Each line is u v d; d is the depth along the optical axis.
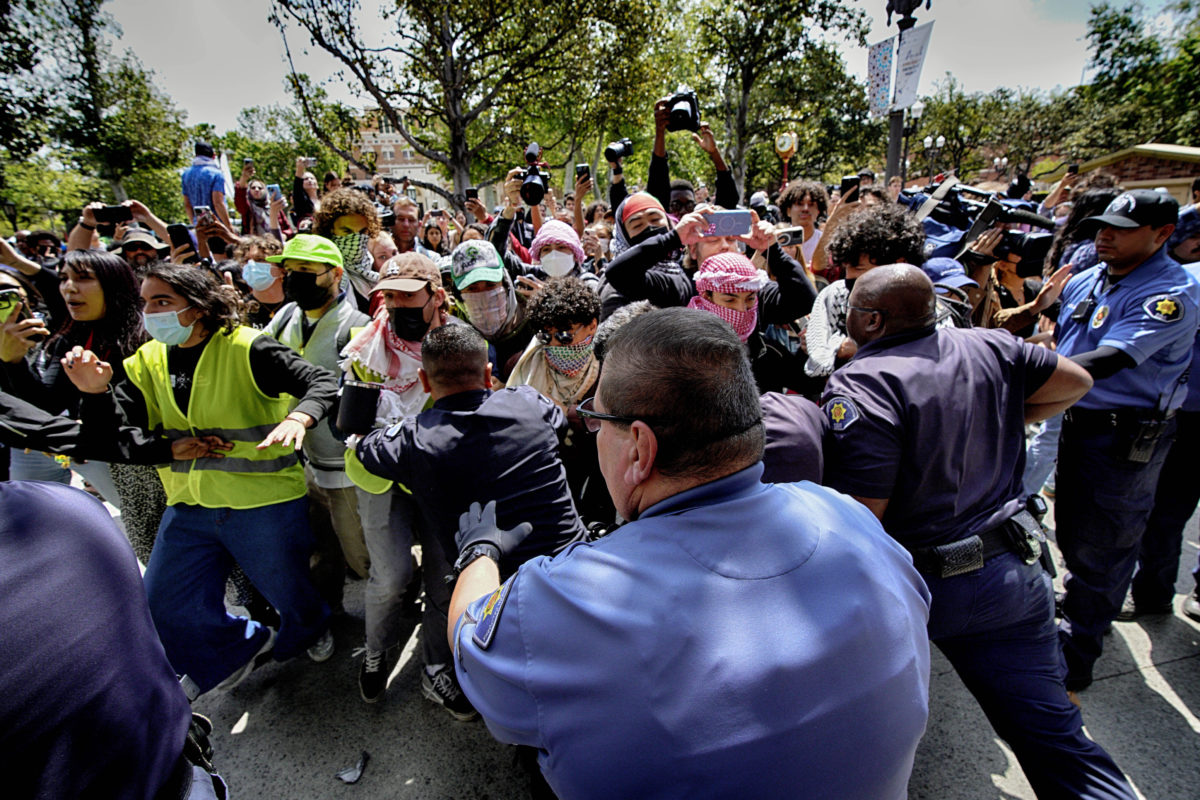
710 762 0.66
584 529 1.80
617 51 13.70
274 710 2.24
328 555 2.63
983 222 2.55
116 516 3.46
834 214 3.23
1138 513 2.08
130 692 0.85
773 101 25.36
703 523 0.79
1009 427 1.49
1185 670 2.26
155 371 2.02
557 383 2.20
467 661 0.88
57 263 5.50
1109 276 2.26
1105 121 26.39
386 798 1.89
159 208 30.39
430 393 1.81
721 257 2.08
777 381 2.39
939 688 2.26
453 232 6.24
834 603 0.75
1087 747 1.42
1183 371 2.05
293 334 2.53
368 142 46.66
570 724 0.73
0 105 20.50
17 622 0.74
